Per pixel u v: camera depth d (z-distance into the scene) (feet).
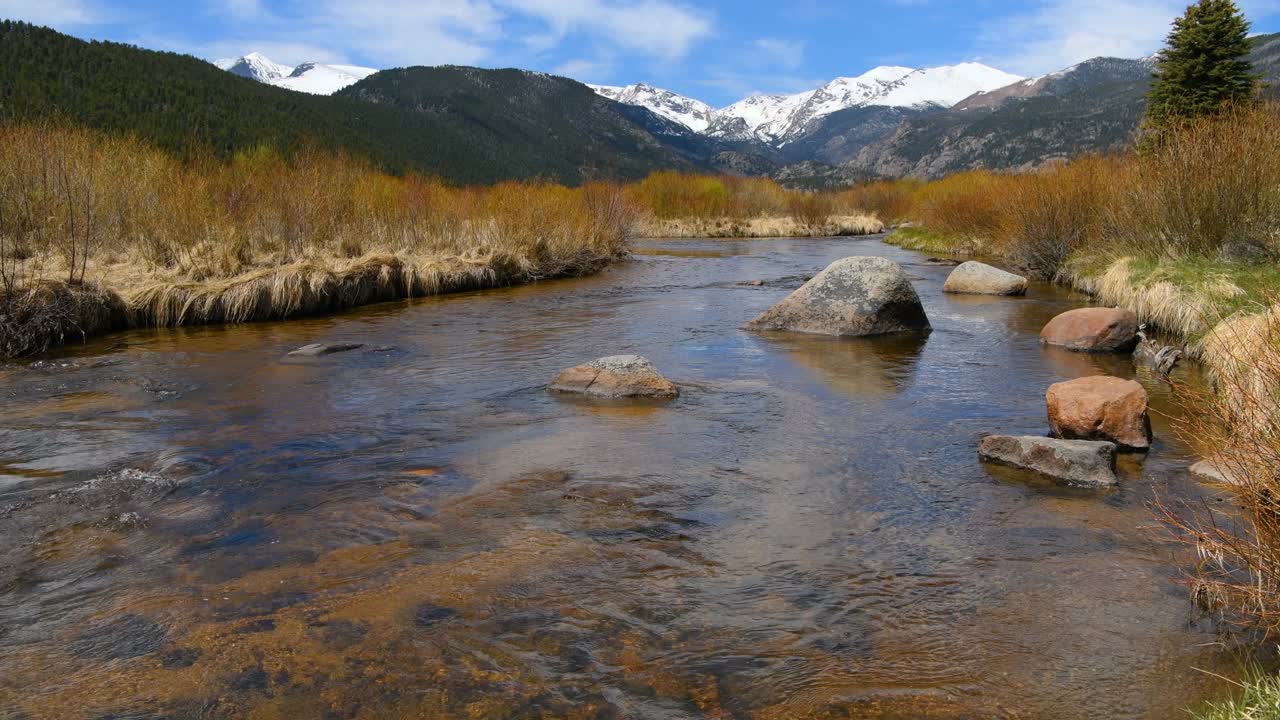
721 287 58.18
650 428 22.27
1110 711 9.58
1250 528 14.39
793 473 18.53
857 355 32.65
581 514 16.03
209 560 13.88
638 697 9.94
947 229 94.02
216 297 41.73
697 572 13.46
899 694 9.97
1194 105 87.10
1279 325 13.51
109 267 42.68
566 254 67.77
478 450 20.31
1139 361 30.32
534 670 10.52
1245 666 10.37
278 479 18.11
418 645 11.10
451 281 55.93
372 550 14.26
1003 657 10.80
